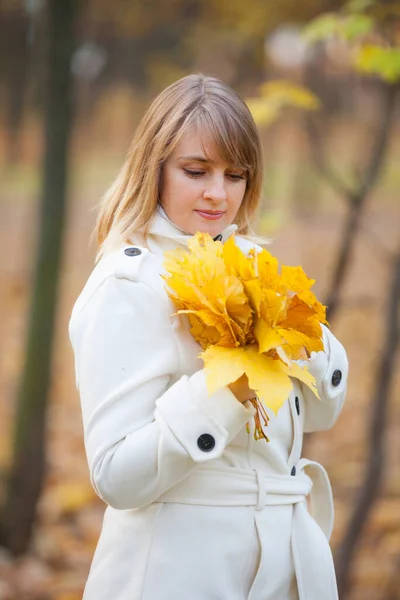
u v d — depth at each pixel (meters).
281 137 20.20
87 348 2.68
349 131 15.54
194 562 2.65
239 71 9.67
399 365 11.29
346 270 6.01
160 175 2.81
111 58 14.66
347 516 8.23
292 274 2.47
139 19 12.33
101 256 2.95
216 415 2.50
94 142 25.28
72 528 8.37
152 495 2.57
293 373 2.51
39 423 7.97
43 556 7.87
